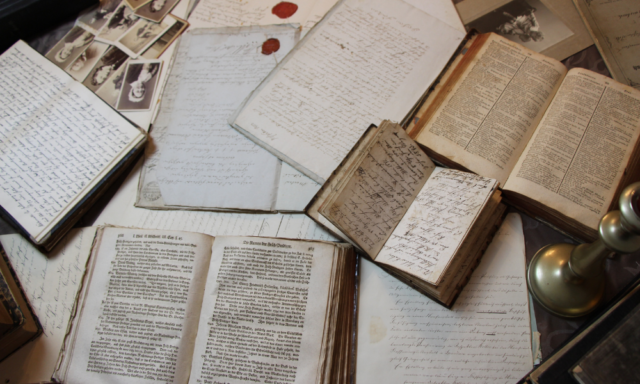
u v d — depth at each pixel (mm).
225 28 950
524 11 863
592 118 712
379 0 921
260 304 681
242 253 708
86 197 784
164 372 674
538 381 563
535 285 671
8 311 705
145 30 974
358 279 716
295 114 836
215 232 774
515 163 708
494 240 718
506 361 652
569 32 835
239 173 808
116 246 744
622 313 578
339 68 867
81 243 788
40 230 763
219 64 918
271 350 659
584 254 581
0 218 810
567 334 652
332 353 648
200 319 692
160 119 878
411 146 713
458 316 680
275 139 820
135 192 820
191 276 711
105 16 995
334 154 796
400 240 681
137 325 699
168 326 692
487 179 657
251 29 941
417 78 842
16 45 948
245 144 833
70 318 718
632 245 490
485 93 756
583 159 688
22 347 725
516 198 707
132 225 794
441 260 622
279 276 689
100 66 945
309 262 689
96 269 737
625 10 821
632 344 539
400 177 703
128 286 721
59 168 812
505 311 676
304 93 852
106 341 700
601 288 665
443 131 739
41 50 981
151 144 852
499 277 696
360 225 669
